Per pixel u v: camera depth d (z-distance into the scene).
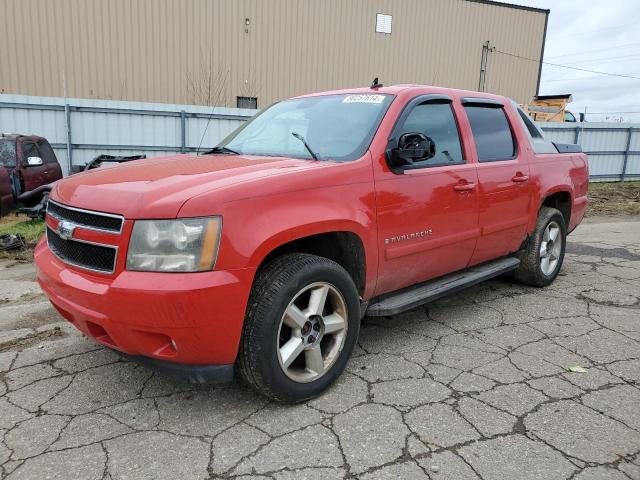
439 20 25.17
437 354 3.67
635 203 14.05
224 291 2.51
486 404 2.99
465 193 3.92
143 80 20.31
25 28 18.70
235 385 3.22
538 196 4.83
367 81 24.17
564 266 6.29
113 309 2.51
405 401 3.02
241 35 21.45
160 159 3.71
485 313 4.53
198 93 21.09
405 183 3.44
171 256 2.48
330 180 3.02
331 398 3.05
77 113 13.31
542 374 3.37
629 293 5.14
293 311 2.84
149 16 20.02
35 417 2.85
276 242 2.71
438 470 2.40
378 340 3.93
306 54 22.70
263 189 2.72
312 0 22.38
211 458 2.49
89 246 2.72
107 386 3.20
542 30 27.72
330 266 2.99
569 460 2.48
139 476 2.36
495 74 27.27
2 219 9.37
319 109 3.93
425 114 3.81
